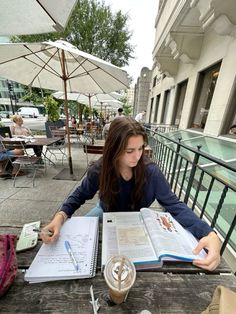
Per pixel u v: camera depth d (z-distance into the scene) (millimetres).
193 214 1011
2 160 3736
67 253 810
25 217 2463
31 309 607
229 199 2041
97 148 4566
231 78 3332
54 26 1099
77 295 657
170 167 2928
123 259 659
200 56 4707
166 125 6992
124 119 1038
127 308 621
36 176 4008
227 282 743
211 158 1506
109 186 1115
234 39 3279
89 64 3182
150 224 950
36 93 12117
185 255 792
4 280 632
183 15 3824
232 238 1806
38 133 11570
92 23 10133
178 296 671
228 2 2701
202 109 4738
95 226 997
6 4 965
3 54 2648
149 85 14938
